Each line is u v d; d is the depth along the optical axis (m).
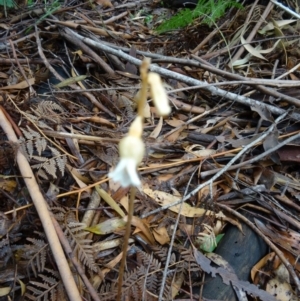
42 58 0.30
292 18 0.40
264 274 0.22
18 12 0.39
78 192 0.22
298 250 0.22
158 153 0.26
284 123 0.29
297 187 0.25
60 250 0.19
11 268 0.20
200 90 0.32
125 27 0.42
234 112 0.30
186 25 0.40
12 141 0.22
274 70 0.34
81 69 0.33
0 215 0.21
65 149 0.25
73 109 0.28
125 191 0.23
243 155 0.26
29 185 0.20
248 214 0.24
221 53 0.37
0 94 0.25
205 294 0.20
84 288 0.19
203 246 0.22
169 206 0.22
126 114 0.29
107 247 0.21
